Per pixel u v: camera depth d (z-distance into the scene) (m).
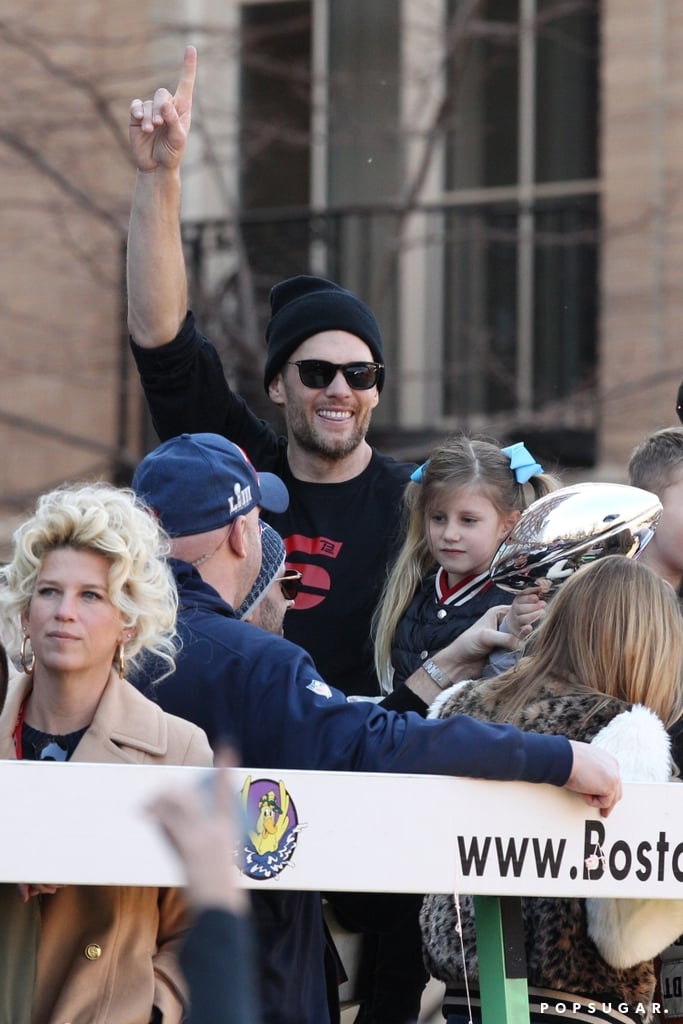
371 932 14.83
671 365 36.38
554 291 38.00
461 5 38.91
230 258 39.03
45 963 10.74
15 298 40.16
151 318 16.48
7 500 38.31
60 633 10.79
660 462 16.09
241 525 13.05
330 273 38.84
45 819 9.92
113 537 10.86
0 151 38.94
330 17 40.03
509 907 11.13
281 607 14.93
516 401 38.16
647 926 11.48
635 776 11.62
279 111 40.41
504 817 10.62
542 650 12.53
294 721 11.33
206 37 40.00
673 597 12.48
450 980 12.45
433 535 16.11
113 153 39.22
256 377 35.72
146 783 9.98
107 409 39.91
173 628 11.30
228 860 6.96
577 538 14.03
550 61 38.59
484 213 38.34
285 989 11.45
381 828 10.39
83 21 39.84
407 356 39.25
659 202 36.62
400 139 38.91
